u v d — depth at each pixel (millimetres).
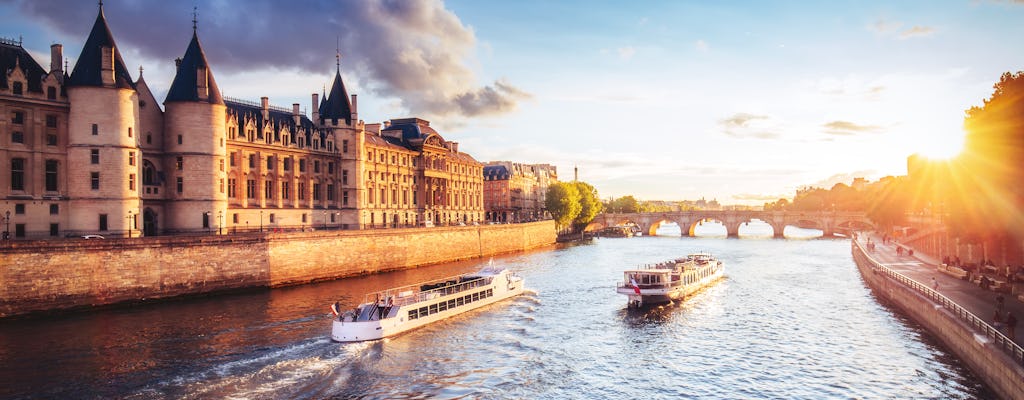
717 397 41375
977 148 68062
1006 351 38219
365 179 122625
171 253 71375
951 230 77125
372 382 43125
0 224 68000
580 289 82812
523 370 46562
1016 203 63875
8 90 68812
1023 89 61969
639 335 57125
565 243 183625
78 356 47125
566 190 195625
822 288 83938
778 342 54562
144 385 40812
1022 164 62812
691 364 48406
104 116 73250
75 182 72375
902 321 60906
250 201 98500
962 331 45250
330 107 116875
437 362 48062
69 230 72625
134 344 50625
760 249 156625
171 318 60906
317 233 89625
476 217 171250
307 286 84438
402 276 97188
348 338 52125
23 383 40969
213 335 53906
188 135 85125
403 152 136125
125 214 74188
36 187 70812
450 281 71875
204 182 85562
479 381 43875
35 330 55438
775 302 73062
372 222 124562
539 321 62531
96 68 73375
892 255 107188
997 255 78875
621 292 69500
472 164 170125
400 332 55719
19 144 69812
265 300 71938
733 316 65125
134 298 68125
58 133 73000
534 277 96125
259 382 42031
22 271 60375
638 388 43031
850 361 48375
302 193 108438
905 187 149625
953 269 75562
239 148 96000
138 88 83938
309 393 40469
